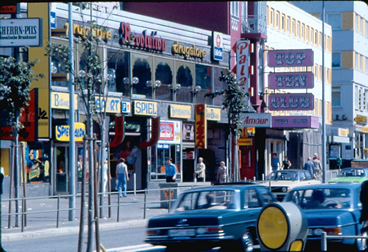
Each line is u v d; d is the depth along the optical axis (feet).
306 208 81.66
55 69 180.86
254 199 84.17
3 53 165.48
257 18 293.43
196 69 247.29
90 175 81.87
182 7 276.41
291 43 348.79
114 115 208.03
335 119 443.73
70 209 126.62
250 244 81.30
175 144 233.76
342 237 43.75
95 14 201.05
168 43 234.38
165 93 231.30
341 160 350.43
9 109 116.98
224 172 206.18
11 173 118.42
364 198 67.87
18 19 101.19
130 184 217.97
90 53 132.67
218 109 254.06
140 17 222.28
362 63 466.70
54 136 182.70
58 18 187.62
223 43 263.08
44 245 101.60
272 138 307.99
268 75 288.92
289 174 170.19
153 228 80.23
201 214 79.20
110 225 127.03
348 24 440.86
